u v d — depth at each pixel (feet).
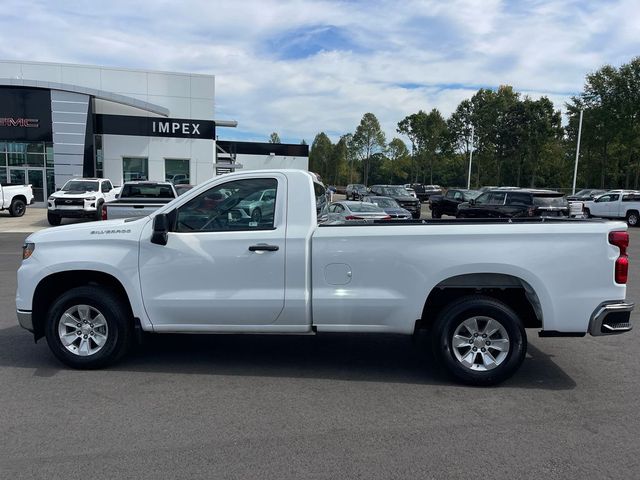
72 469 10.86
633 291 31.24
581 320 15.31
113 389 15.31
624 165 183.83
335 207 57.31
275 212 16.07
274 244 15.83
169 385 15.70
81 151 100.94
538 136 186.39
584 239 15.19
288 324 16.12
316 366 17.65
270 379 16.34
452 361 15.81
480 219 17.16
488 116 202.90
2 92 97.19
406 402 14.61
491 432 12.79
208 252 16.01
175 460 11.28
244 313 16.06
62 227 17.37
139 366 17.38
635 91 141.69
